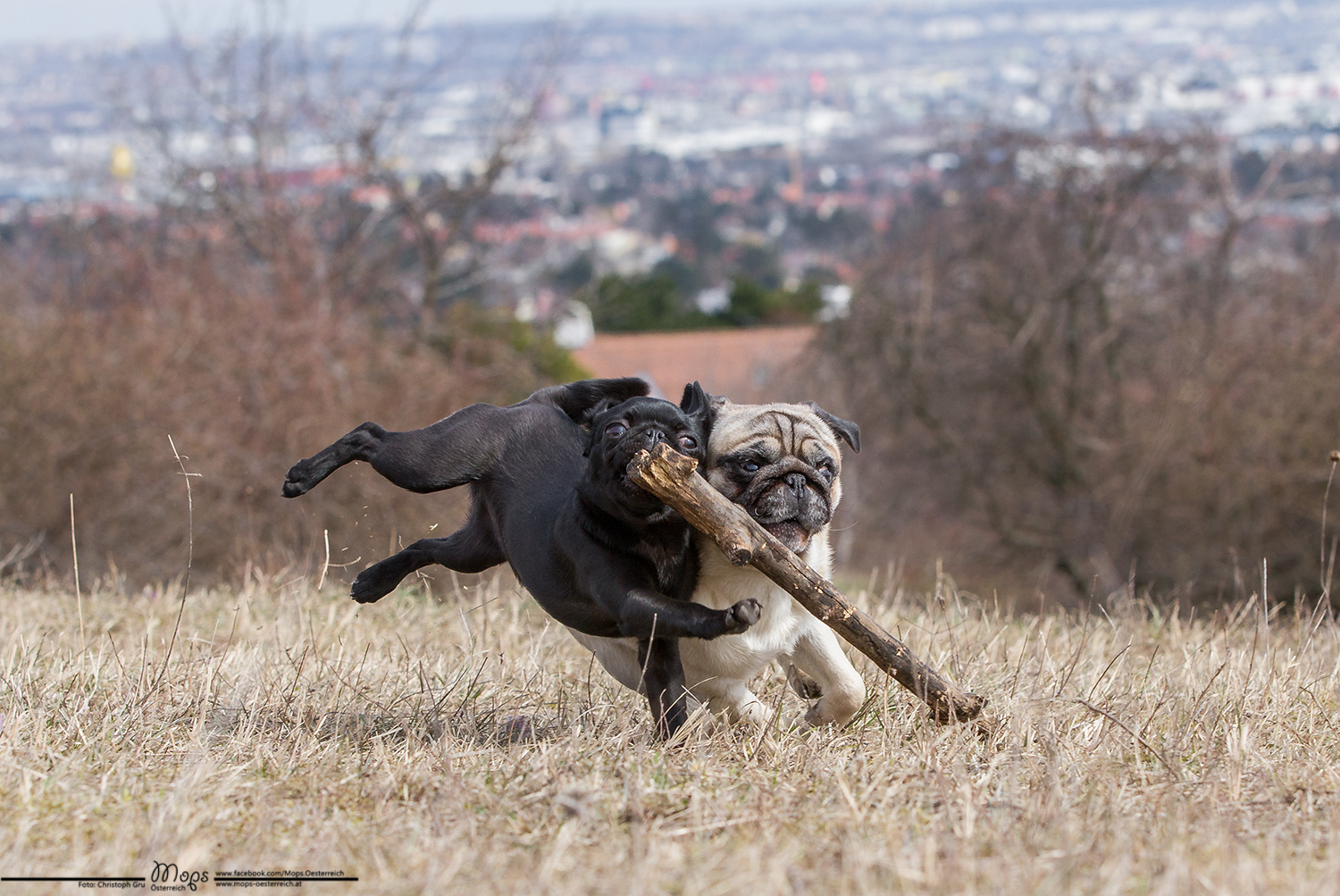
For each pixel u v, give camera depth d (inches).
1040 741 180.1
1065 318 836.0
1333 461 217.8
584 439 210.2
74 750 176.1
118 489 554.9
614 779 165.5
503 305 909.2
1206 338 751.1
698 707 196.9
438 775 166.7
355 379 643.5
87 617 297.0
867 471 894.4
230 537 522.6
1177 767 169.9
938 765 164.6
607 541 181.9
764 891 125.8
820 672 201.3
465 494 519.8
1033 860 134.7
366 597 221.9
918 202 975.0
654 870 130.5
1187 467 708.7
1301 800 159.2
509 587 345.7
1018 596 744.3
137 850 139.0
